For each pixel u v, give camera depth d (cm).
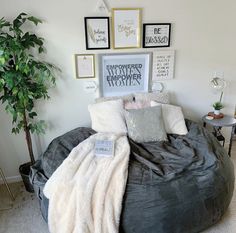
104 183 174
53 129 263
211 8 262
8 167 261
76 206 165
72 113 263
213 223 193
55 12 226
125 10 241
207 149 215
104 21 239
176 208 170
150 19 251
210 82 294
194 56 278
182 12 256
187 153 214
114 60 256
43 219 208
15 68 209
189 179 185
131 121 235
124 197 171
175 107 260
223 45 281
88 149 210
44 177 203
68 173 185
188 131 251
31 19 209
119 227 167
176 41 266
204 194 179
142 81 272
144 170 193
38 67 217
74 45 241
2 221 207
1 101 235
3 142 250
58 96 253
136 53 258
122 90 270
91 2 231
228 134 322
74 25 234
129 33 250
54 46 236
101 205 164
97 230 157
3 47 193
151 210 167
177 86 286
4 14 215
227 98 307
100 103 249
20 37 210
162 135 236
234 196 228
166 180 183
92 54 247
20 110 215
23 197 237
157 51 264
